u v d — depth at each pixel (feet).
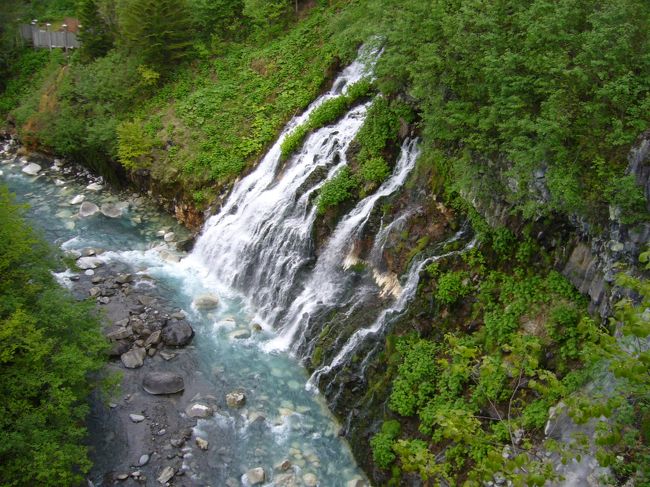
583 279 38.65
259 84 86.58
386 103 61.31
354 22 73.87
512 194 41.88
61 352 40.24
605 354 23.24
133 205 82.48
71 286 62.08
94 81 95.45
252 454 43.68
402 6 53.93
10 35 114.73
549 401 35.86
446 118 45.11
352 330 50.21
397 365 45.19
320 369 50.16
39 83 107.34
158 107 89.35
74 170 92.38
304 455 43.70
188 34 94.53
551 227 41.19
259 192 69.97
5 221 43.45
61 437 38.93
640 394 25.20
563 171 36.81
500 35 42.91
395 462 40.65
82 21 100.58
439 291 45.98
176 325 55.72
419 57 47.16
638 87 35.14
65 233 74.02
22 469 34.88
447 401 41.16
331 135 66.69
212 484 41.16
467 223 48.96
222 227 69.72
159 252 70.90
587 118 36.88
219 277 66.44
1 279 41.63
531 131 38.81
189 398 48.62
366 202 57.77
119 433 44.68
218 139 80.79
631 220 33.65
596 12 37.40
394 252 51.93
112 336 53.67
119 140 83.92
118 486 40.47
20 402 36.76
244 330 57.00
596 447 30.58
